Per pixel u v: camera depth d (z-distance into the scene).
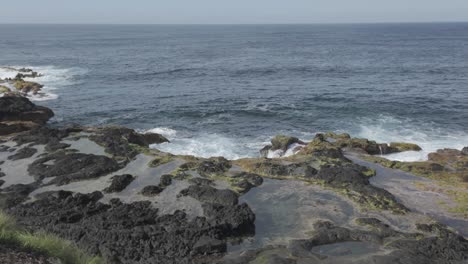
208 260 13.16
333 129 34.16
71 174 20.38
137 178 20.03
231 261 12.95
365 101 43.12
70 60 87.44
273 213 16.66
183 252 13.36
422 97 44.72
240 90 51.91
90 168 20.83
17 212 16.27
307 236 14.73
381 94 46.94
